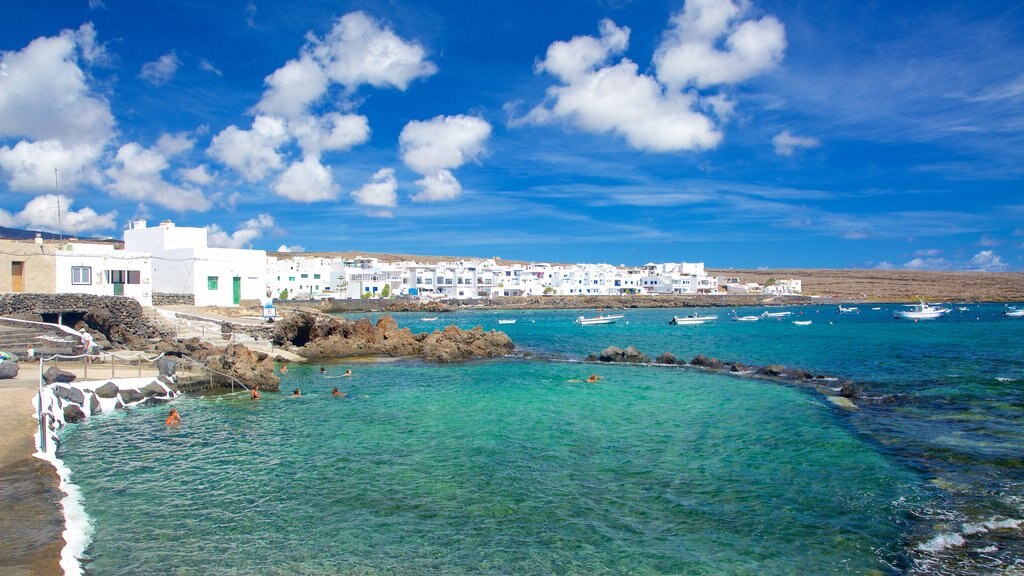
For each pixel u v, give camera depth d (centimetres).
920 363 5153
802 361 5484
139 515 1678
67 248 5472
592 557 1463
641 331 9962
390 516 1692
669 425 2777
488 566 1416
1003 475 2039
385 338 6519
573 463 2177
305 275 17188
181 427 2681
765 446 2408
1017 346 6588
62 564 1335
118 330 4744
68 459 2178
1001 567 1405
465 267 19838
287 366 4978
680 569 1409
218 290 7056
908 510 1741
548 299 18800
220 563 1411
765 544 1534
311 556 1452
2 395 2486
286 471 2070
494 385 3991
